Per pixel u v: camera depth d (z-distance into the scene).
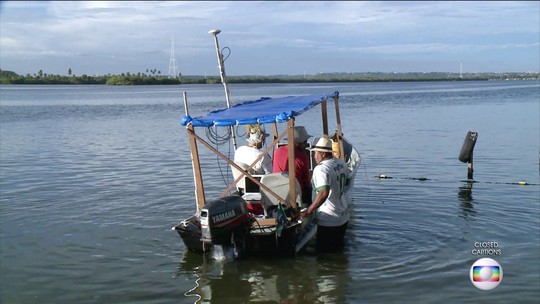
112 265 9.27
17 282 8.59
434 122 33.91
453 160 19.27
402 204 12.98
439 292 7.97
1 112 47.00
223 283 8.48
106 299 7.98
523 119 34.91
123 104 60.44
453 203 12.99
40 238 10.67
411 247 9.91
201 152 22.05
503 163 18.44
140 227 11.33
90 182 15.95
